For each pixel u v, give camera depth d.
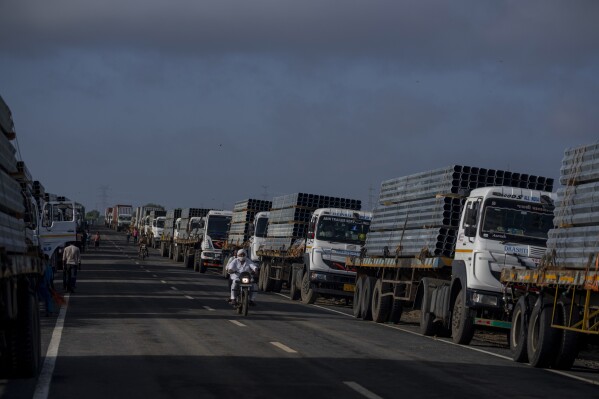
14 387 14.79
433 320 27.25
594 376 18.83
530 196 24.62
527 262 23.98
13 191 15.15
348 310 39.53
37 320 16.23
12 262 13.38
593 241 17.66
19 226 15.67
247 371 17.00
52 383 15.21
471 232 24.53
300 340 23.27
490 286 23.98
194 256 76.94
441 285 27.25
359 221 41.53
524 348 20.72
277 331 25.64
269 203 62.06
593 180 18.31
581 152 18.78
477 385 16.22
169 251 99.75
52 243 49.91
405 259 29.86
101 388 14.77
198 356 19.14
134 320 27.70
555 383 17.09
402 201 31.64
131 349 20.23
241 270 31.86
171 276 61.78
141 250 90.25
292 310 35.75
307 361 18.81
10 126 15.41
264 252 53.09
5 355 15.31
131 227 164.00
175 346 20.97
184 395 14.21
